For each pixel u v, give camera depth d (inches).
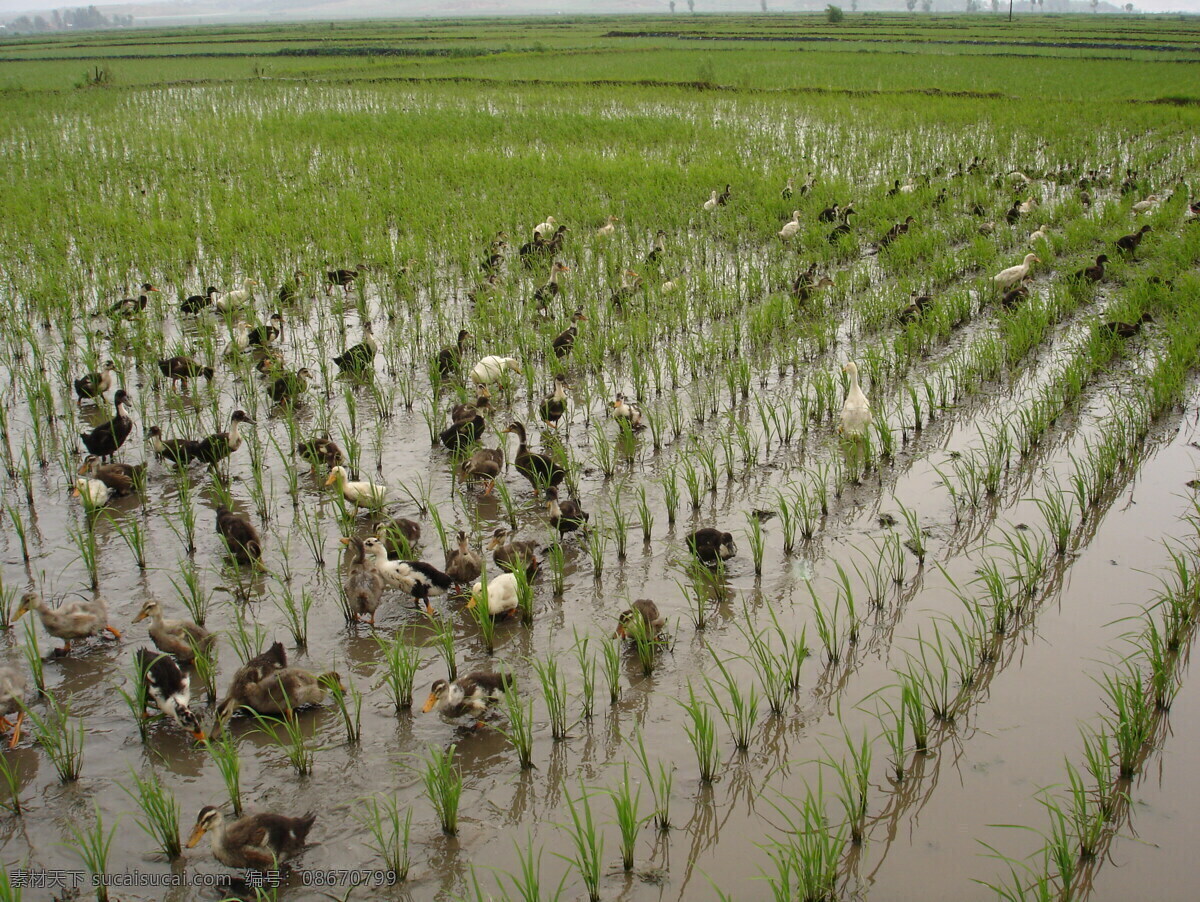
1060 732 337.7
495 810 311.6
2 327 714.2
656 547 459.5
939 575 428.5
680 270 876.0
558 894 269.3
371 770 327.6
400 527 452.4
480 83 2363.4
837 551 448.8
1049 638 386.9
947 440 558.9
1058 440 551.5
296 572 442.3
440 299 827.4
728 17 7180.1
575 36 4259.4
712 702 355.3
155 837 293.6
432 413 603.5
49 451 556.1
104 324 760.3
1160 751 327.9
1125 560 436.5
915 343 679.7
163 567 444.1
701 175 1228.5
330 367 686.5
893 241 920.3
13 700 341.4
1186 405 581.9
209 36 5022.1
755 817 306.8
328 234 981.8
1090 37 3595.0
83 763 330.0
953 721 344.8
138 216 1069.1
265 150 1489.9
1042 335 701.9
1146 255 885.8
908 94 2012.8
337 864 290.7
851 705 354.0
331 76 2613.2
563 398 573.9
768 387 638.5
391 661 360.5
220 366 690.2
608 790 302.7
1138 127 1565.0
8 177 1285.7
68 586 427.5
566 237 967.0
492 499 509.0
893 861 290.2
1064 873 263.4
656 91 2133.4
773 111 1839.3
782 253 938.1
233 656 384.2
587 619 407.2
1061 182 1229.1
